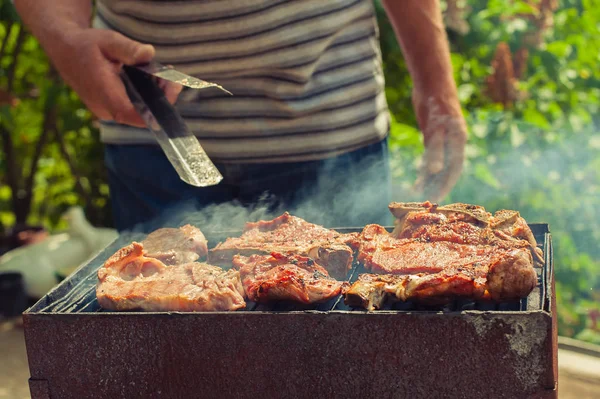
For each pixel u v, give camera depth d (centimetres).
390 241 153
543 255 149
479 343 127
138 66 161
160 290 139
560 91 318
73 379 136
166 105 154
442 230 153
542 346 125
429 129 192
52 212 404
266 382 133
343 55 187
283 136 187
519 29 305
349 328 129
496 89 283
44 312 136
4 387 205
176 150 146
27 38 347
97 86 164
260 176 191
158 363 134
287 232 160
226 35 181
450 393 129
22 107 358
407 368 129
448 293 132
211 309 137
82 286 152
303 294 136
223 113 187
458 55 304
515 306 135
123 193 201
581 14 354
